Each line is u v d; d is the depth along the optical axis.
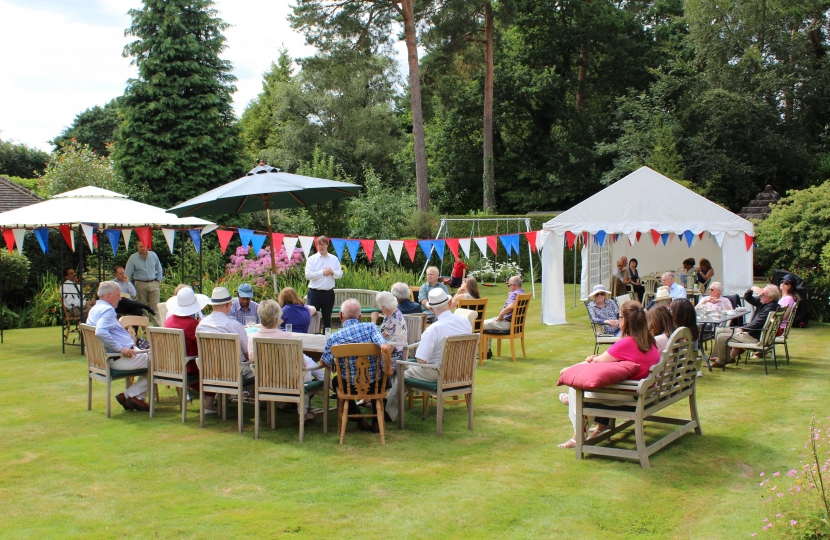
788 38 26.83
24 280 14.20
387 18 23.27
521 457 5.29
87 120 43.25
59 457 5.26
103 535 3.90
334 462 5.17
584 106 32.69
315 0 22.55
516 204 33.56
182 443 5.63
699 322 8.48
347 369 5.61
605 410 5.23
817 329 12.59
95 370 6.58
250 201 9.26
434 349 6.04
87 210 9.56
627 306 5.41
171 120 20.34
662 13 33.78
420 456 5.32
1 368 8.88
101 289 6.72
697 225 12.56
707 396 7.31
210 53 21.03
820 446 4.07
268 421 6.18
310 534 3.92
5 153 31.95
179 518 4.13
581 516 4.17
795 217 14.52
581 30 30.95
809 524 3.38
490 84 28.05
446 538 3.87
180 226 12.12
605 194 13.07
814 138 29.12
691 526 4.03
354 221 21.38
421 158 24.42
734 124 27.36
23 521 4.09
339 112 36.88
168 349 6.30
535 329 12.66
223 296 6.12
